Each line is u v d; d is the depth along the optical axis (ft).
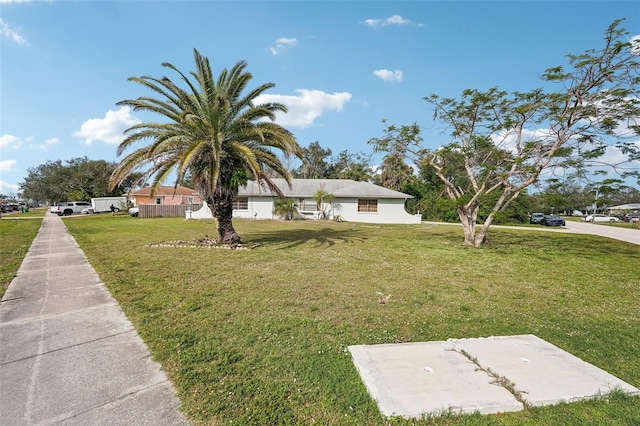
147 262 28.53
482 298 19.29
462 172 49.32
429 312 16.55
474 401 8.53
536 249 42.06
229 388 9.51
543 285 22.71
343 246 40.55
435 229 71.26
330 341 12.76
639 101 31.14
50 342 12.60
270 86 38.47
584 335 13.71
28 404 8.75
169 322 14.65
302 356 11.47
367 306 17.35
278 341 12.72
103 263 27.78
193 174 38.37
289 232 57.67
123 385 9.69
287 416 8.32
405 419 7.97
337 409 8.57
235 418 8.23
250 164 33.60
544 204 39.70
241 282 21.93
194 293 19.25
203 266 27.02
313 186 99.66
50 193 202.18
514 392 9.00
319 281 22.52
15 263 27.96
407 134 45.42
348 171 148.46
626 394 8.98
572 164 35.76
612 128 33.50
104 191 178.40
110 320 14.89
